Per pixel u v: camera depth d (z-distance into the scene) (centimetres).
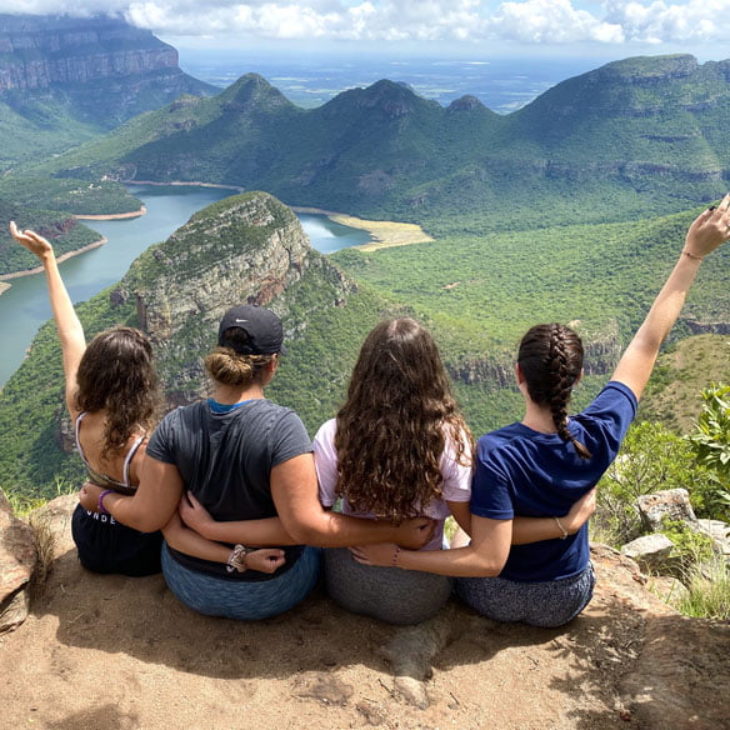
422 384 314
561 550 353
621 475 1032
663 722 310
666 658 349
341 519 331
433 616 375
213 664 336
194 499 343
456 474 328
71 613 371
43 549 405
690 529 721
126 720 298
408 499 320
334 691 319
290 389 11362
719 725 303
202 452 329
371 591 356
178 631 359
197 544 346
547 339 319
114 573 403
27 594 369
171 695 314
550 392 319
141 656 340
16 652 342
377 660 343
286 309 11775
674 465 1003
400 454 310
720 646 353
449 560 334
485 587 368
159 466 338
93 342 364
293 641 354
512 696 330
